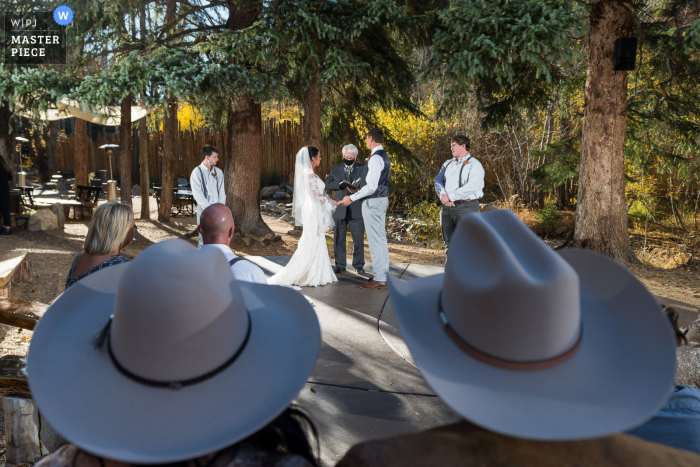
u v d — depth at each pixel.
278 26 7.80
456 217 6.36
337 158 12.27
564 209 15.65
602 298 1.01
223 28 9.34
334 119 11.45
